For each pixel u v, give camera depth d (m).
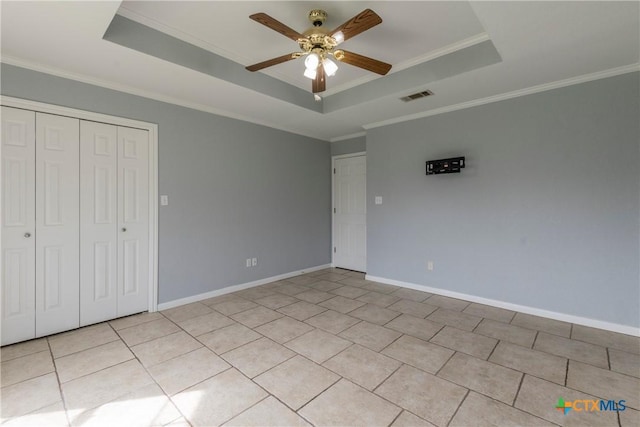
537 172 3.11
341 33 2.04
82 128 2.84
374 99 3.41
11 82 2.47
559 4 1.82
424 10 2.24
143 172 3.21
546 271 3.09
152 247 3.28
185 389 1.95
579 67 2.64
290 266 4.78
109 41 2.22
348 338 2.65
